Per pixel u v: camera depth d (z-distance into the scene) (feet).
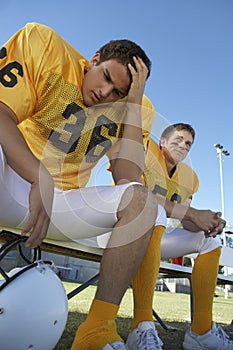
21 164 3.11
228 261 7.18
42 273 2.77
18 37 4.08
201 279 4.96
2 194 3.48
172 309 13.01
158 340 3.92
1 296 2.56
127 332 6.33
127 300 14.66
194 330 4.91
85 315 8.18
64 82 4.24
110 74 4.21
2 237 4.01
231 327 8.55
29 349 2.66
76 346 3.27
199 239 5.24
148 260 4.09
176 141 5.08
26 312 2.56
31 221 2.88
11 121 3.39
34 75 4.02
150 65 4.65
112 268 3.32
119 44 4.31
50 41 4.23
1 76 3.69
